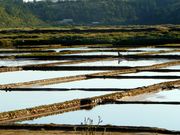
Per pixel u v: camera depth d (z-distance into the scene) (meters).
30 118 62.25
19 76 108.19
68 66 124.06
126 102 74.75
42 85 94.69
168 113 65.56
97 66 123.12
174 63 131.75
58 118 62.03
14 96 80.44
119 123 58.72
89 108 70.12
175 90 87.81
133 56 153.12
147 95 82.12
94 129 52.75
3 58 152.12
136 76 105.62
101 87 89.81
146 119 61.38
